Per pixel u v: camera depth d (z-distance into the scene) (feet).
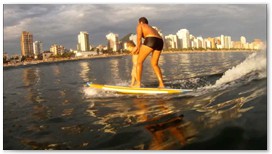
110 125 14.89
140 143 11.55
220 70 39.93
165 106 17.31
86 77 47.91
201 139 10.39
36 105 23.97
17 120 19.10
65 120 17.49
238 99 14.42
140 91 23.48
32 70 102.47
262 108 11.68
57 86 37.04
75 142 13.16
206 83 25.39
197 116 13.37
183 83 26.96
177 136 11.34
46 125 16.93
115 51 402.72
